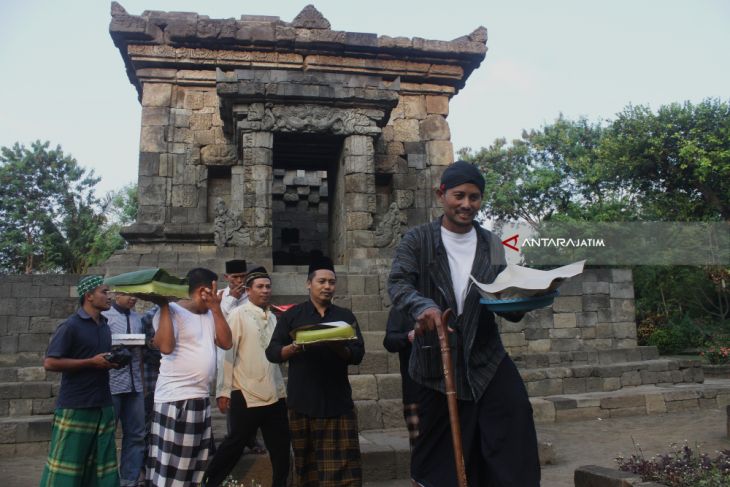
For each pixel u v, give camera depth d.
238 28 16.89
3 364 11.75
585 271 13.55
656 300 26.89
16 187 38.56
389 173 17.86
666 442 7.86
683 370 12.05
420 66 18.19
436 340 3.03
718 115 24.38
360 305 11.09
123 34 16.50
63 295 12.21
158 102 16.89
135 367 5.91
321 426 4.58
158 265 11.83
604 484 4.84
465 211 3.17
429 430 3.06
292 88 14.24
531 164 33.28
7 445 7.58
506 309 2.82
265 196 14.01
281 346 4.83
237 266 6.33
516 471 2.80
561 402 9.84
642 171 26.50
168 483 4.48
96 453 4.70
